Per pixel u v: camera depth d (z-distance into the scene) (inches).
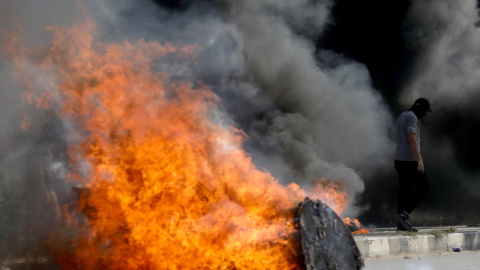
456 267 324.5
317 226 201.0
